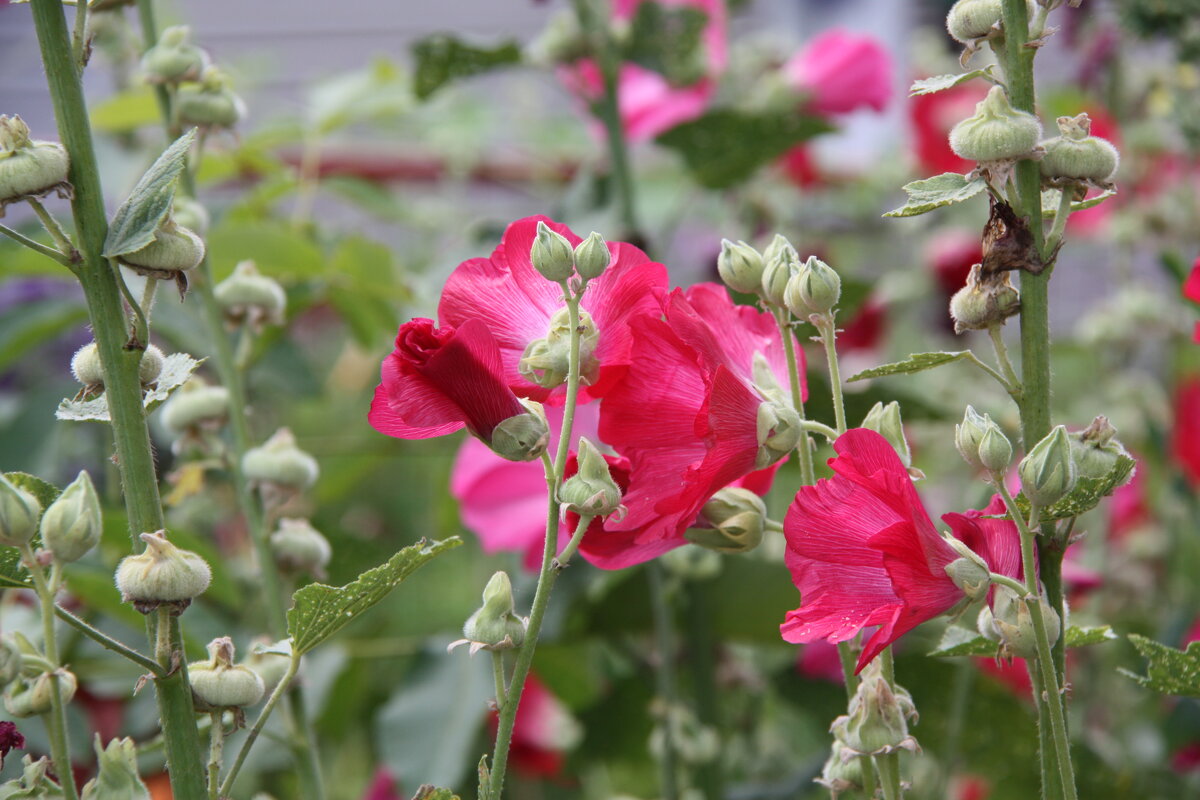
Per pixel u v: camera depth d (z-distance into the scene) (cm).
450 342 98
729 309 107
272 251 155
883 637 98
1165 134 201
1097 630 105
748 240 210
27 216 229
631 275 103
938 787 147
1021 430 103
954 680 155
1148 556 208
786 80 198
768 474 110
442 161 292
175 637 99
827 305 103
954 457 210
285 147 274
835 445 100
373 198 207
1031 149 100
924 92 101
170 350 174
